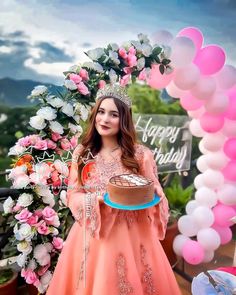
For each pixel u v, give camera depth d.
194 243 2.29
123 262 1.43
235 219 1.96
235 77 2.09
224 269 1.33
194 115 2.31
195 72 1.94
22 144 1.60
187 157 2.67
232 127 2.20
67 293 1.57
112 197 1.30
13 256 1.98
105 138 1.56
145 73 1.89
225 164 2.34
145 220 1.52
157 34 1.94
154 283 1.53
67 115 1.62
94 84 1.73
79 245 1.54
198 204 2.35
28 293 2.10
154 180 1.52
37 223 1.61
